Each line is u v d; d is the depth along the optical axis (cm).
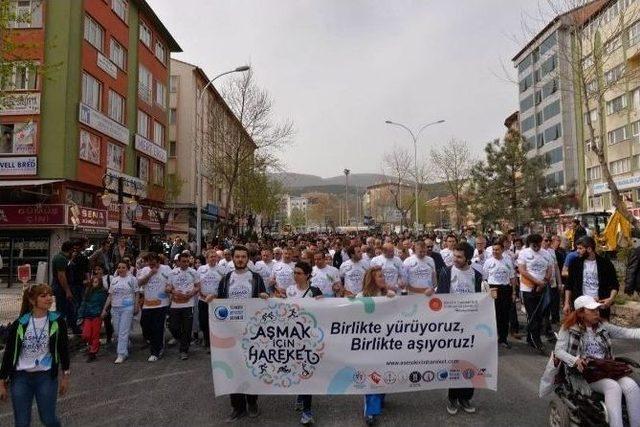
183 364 887
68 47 2631
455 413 595
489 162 3678
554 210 3572
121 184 2120
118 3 3259
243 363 604
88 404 666
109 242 1611
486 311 615
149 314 929
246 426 574
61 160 2580
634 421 459
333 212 13962
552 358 527
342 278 1003
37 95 2594
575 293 823
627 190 4353
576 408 472
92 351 931
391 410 616
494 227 3672
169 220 4116
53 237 2531
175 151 4703
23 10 2614
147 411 631
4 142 2598
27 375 478
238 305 611
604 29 2070
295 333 605
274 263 1149
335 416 602
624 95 4394
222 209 6019
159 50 4038
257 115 3519
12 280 2491
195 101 4772
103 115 2975
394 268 1008
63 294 1123
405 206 7519
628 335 512
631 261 923
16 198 2583
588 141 5003
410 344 607
